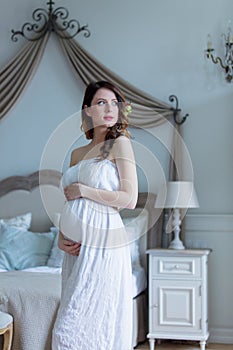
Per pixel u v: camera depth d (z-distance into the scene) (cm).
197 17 547
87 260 243
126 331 248
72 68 561
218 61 539
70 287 243
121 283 248
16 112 574
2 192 563
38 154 568
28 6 575
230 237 524
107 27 563
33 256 514
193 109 541
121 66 559
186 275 482
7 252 512
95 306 242
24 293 377
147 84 553
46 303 372
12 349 370
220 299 521
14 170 571
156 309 484
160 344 503
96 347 241
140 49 556
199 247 527
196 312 478
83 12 568
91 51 564
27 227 547
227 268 523
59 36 566
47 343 367
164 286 484
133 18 560
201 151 537
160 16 555
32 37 571
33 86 573
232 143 533
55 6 572
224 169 532
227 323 519
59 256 504
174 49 550
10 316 366
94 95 250
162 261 486
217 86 539
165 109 541
